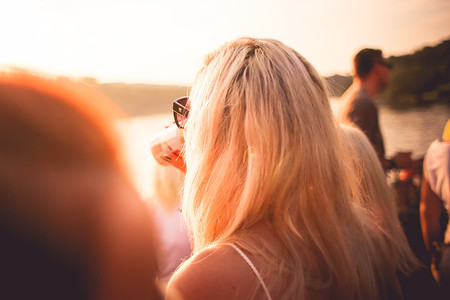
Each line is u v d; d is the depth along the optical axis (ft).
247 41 2.37
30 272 1.00
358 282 2.11
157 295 1.20
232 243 2.00
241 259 1.92
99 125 1.12
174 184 5.03
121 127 1.17
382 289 2.30
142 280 1.13
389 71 8.45
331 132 2.26
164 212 4.99
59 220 1.02
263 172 2.06
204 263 1.92
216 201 2.22
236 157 2.16
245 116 2.13
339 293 2.06
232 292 1.84
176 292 1.88
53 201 1.02
